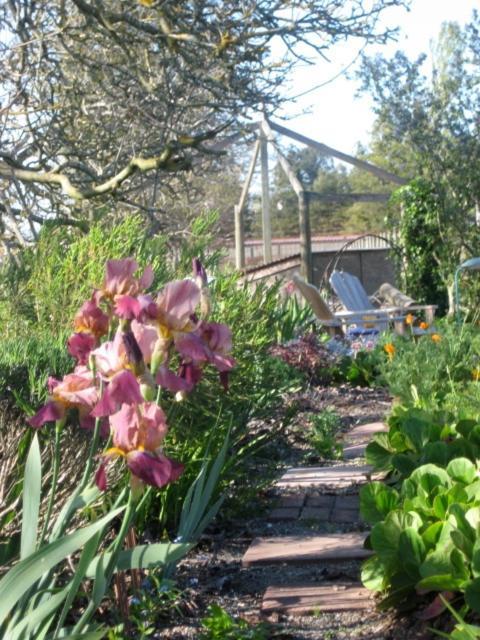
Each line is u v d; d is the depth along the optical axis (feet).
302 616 12.50
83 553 8.05
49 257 19.45
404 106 66.59
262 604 12.87
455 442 15.90
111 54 26.00
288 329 34.88
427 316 51.52
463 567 11.25
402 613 12.07
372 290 87.04
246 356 18.83
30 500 8.95
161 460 7.82
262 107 23.43
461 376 29.50
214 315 17.97
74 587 8.09
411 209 64.03
